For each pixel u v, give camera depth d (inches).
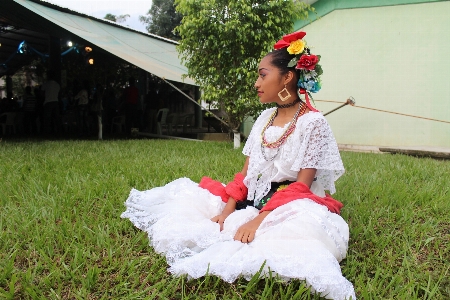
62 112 504.7
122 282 77.1
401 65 345.4
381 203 130.5
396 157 255.3
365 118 358.3
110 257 85.1
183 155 237.5
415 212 123.6
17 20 432.5
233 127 291.0
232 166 188.2
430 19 334.3
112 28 452.4
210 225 88.4
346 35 357.4
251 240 80.6
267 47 258.1
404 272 84.4
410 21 339.3
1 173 165.2
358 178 168.7
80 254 85.7
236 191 97.9
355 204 129.6
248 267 73.4
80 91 485.1
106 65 582.9
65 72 547.5
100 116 396.5
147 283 78.6
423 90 341.7
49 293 74.1
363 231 106.0
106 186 141.8
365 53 353.7
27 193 132.0
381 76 351.6
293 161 88.7
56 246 92.2
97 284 77.5
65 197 125.0
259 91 92.5
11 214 110.4
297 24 377.4
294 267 70.3
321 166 86.3
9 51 593.3
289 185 86.7
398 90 348.2
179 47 280.2
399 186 151.9
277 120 94.3
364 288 73.2
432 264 89.3
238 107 270.2
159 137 440.8
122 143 322.3
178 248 82.9
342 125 366.3
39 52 593.9
